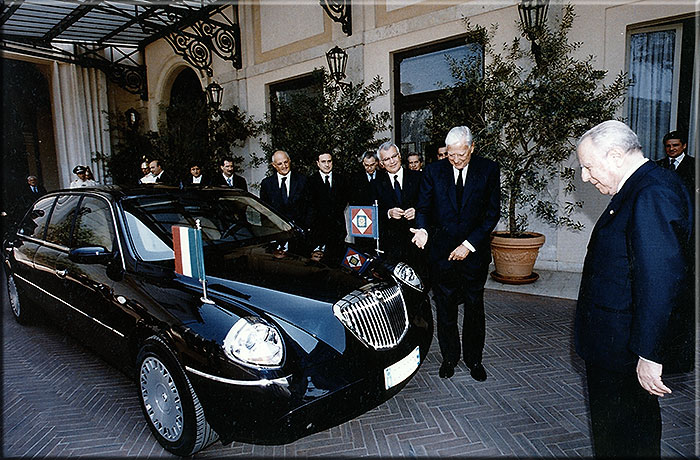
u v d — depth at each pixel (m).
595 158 1.62
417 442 2.46
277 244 3.27
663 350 1.42
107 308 2.79
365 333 2.35
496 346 3.68
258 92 9.64
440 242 2.99
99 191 3.36
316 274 2.67
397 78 7.40
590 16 5.42
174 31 9.92
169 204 3.27
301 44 8.64
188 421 2.24
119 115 11.79
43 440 2.57
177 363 2.25
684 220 1.43
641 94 5.61
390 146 4.12
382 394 2.32
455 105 5.41
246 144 10.00
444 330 3.12
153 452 2.44
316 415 2.06
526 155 5.23
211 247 3.10
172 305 2.40
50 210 3.88
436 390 3.01
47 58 11.59
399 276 2.91
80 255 2.77
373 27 7.44
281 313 2.27
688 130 5.39
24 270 3.90
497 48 5.98
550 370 3.23
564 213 5.76
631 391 1.59
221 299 2.34
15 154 11.80
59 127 12.25
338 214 5.20
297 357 2.11
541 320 4.23
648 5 5.07
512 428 2.55
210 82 10.77
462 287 3.04
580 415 2.66
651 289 1.41
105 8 9.13
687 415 2.60
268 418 2.00
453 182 2.95
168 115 10.02
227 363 2.04
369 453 2.38
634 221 1.47
